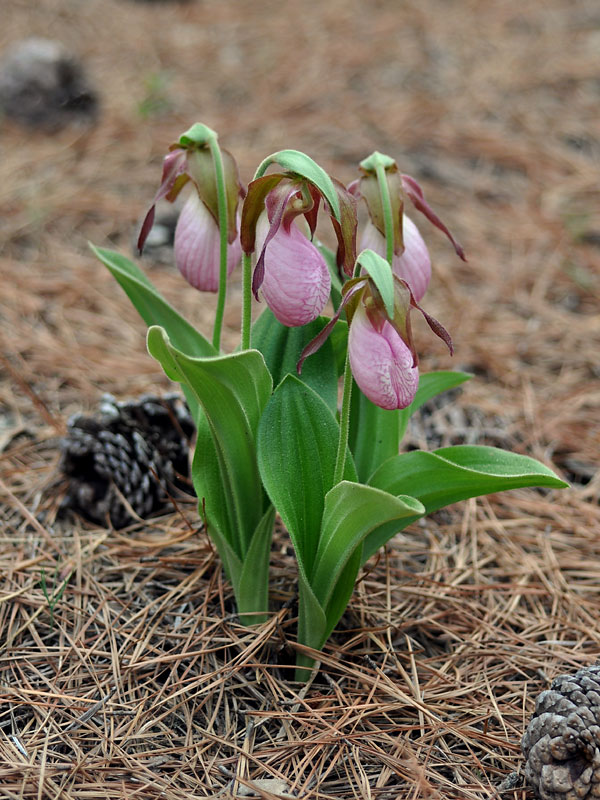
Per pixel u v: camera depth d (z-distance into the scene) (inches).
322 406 42.4
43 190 71.1
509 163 79.2
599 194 74.9
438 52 99.2
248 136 81.6
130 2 109.4
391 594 46.3
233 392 41.1
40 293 59.9
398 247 42.8
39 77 79.3
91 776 40.9
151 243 65.8
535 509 49.8
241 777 41.0
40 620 44.7
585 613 46.1
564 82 92.5
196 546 47.1
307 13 108.8
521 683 43.9
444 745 42.1
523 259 66.9
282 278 40.1
